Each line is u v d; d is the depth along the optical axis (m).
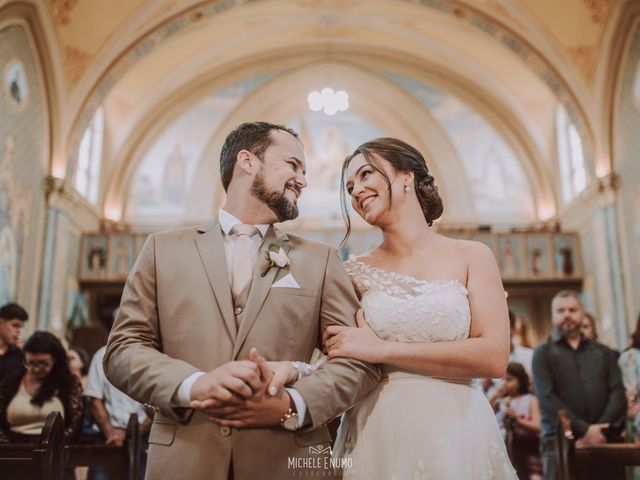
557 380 4.86
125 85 16.48
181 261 2.22
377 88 17.98
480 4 14.12
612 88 13.30
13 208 11.70
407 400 2.36
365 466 2.36
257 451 2.01
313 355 2.40
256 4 15.19
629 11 12.21
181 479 1.98
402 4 15.34
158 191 17.12
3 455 3.49
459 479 2.26
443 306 2.40
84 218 15.48
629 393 4.35
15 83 11.69
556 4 13.17
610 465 3.99
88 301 15.52
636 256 12.53
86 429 5.57
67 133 13.69
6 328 5.28
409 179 2.69
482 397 2.50
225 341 2.11
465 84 17.83
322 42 17.69
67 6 12.59
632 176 12.66
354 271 2.70
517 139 17.45
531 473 5.59
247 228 2.31
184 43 15.91
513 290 15.72
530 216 17.03
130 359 2.04
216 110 17.70
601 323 14.01
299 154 2.38
